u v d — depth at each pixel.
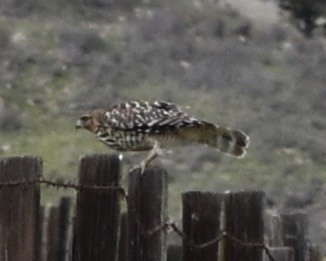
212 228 8.39
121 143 8.79
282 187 31.59
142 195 8.16
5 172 8.05
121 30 45.19
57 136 33.12
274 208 30.05
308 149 35.16
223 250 8.41
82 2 47.09
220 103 38.75
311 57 46.25
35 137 33.06
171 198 28.73
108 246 8.17
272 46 47.78
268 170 32.91
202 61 43.09
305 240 9.82
